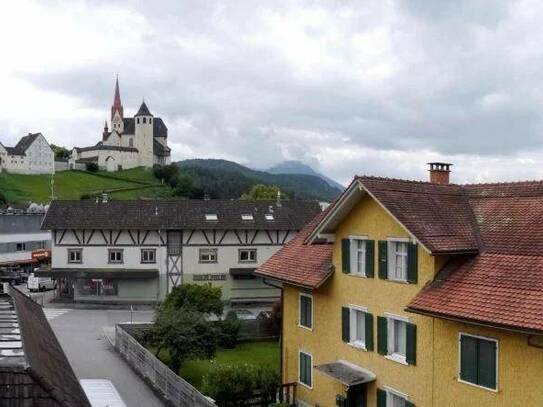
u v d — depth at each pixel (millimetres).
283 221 55750
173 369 31609
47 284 61781
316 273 24672
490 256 18781
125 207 55219
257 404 26109
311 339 25484
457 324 17906
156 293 53844
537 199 20266
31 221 78562
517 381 16109
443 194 21859
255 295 55125
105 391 25219
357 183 21312
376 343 21578
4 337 13320
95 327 43844
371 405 21797
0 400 10492
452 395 18141
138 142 173875
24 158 152750
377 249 21469
